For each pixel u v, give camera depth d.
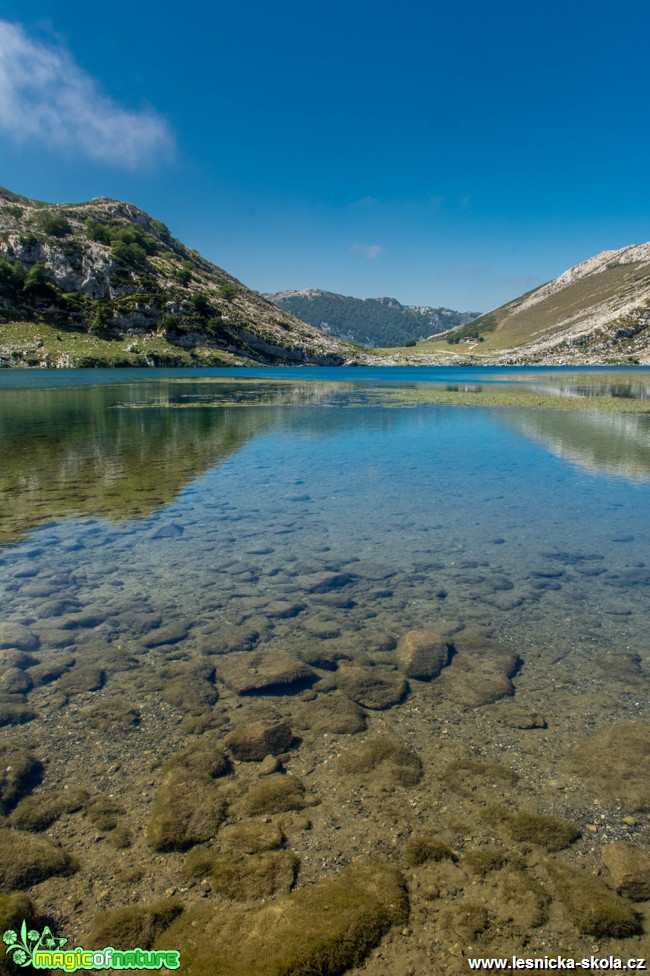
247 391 68.06
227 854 4.89
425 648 8.56
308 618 10.05
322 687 7.83
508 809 5.42
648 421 38.09
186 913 4.32
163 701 7.42
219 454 26.55
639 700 7.42
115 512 16.67
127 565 12.53
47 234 155.62
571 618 10.01
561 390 68.06
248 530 15.07
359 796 5.62
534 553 13.38
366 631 9.56
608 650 8.84
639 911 4.33
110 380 85.56
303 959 3.90
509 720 6.97
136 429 34.88
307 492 19.28
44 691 7.62
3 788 5.64
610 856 4.79
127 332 140.12
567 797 5.59
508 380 93.94
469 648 8.88
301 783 5.81
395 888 4.50
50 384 74.56
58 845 4.99
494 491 19.42
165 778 5.79
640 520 15.96
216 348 146.75
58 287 140.62
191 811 5.33
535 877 4.63
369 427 36.44
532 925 4.20
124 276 149.62
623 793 5.62
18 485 19.98
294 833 5.13
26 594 10.91
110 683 7.86
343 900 4.38
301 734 6.70
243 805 5.46
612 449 27.52
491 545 13.95
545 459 25.16
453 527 15.39
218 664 8.40
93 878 4.64
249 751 6.29
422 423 38.34
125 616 10.02
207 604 10.57
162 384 79.00
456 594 11.09
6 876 4.59
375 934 4.12
